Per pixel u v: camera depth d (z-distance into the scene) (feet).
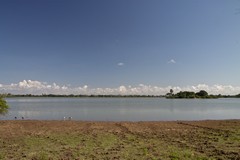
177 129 105.19
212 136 87.15
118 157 57.21
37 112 223.71
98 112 226.17
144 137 84.94
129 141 77.20
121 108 289.12
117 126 112.16
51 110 252.83
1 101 127.03
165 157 57.21
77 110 253.44
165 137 85.15
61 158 56.34
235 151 63.31
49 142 74.95
